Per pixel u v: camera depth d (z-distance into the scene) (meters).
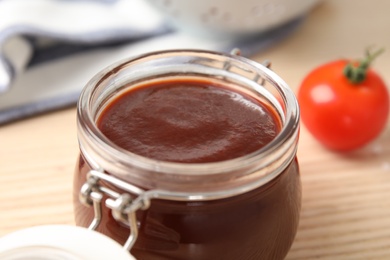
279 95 0.30
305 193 0.38
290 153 0.28
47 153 0.40
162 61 0.31
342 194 0.38
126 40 0.48
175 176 0.26
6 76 0.42
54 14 0.46
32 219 0.36
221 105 0.31
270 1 0.46
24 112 0.42
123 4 0.50
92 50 0.47
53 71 0.45
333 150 0.41
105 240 0.26
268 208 0.28
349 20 0.53
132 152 0.28
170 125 0.29
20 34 0.43
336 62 0.42
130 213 0.26
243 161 0.26
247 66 0.31
